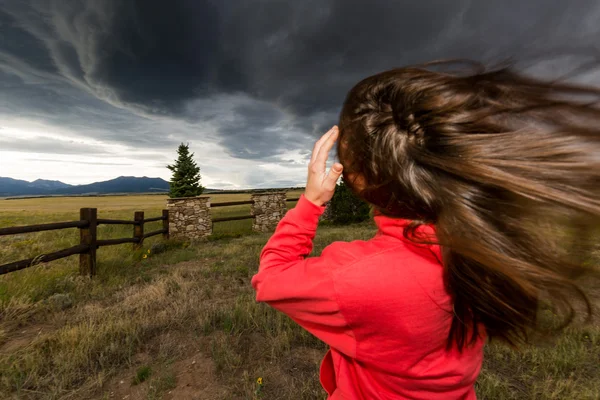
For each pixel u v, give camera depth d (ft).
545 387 7.44
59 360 8.83
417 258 1.69
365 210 45.62
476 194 1.40
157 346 10.09
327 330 1.89
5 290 13.62
